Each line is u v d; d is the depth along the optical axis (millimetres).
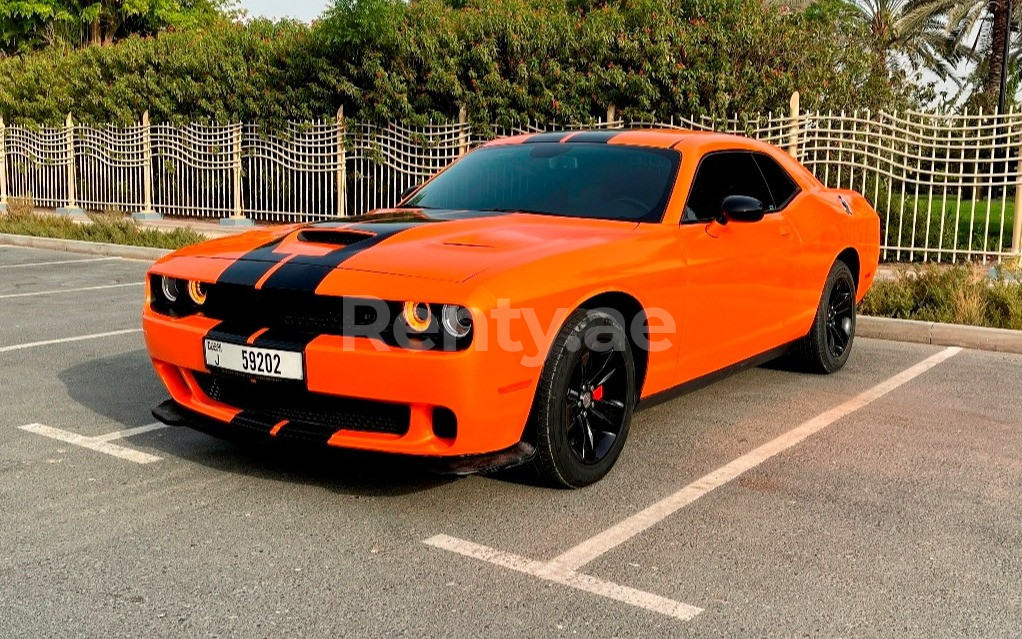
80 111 19109
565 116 12914
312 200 16109
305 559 3305
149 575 3172
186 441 4660
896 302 7934
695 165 4836
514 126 13469
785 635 2791
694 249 4496
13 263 12562
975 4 30219
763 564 3281
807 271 5613
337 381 3570
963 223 15781
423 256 3744
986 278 8414
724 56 12203
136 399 5469
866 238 6426
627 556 3344
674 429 4934
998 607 2971
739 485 4090
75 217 18047
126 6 30188
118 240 14234
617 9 13625
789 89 11922
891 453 4543
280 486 4027
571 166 4914
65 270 11805
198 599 3000
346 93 14914
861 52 13914
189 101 17141
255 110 15984
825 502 3887
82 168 19062
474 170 5160
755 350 5199
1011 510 3811
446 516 3709
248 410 3955
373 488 4012
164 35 17750
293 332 3730
